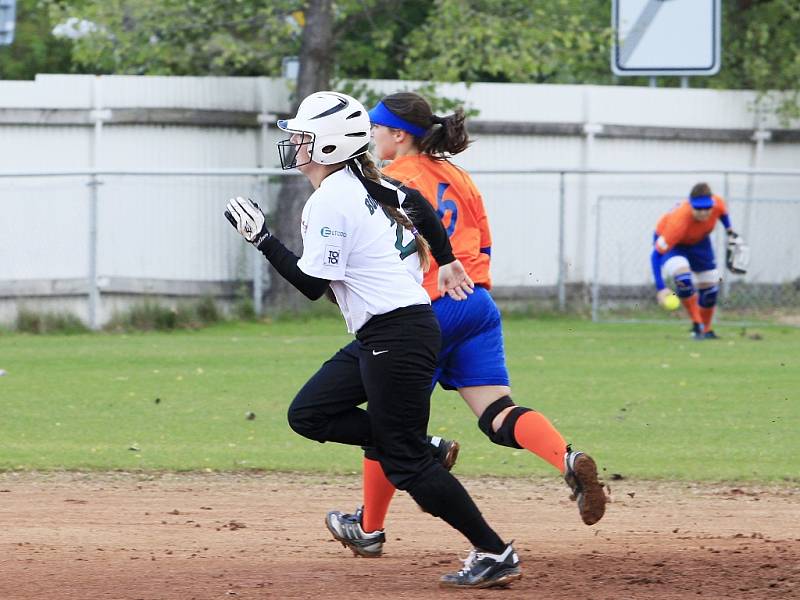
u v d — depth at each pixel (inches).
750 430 1513.3
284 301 2608.3
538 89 2758.4
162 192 2524.6
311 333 2422.5
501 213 2721.5
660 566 883.4
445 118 925.8
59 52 3459.6
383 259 783.7
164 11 2682.1
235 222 767.1
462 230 920.9
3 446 1398.9
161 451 1384.1
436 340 797.9
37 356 2078.0
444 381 906.1
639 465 1325.0
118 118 2539.4
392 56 3021.7
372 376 789.2
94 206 2440.9
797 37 3063.5
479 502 1166.3
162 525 1047.6
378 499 903.1
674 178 2807.6
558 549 952.3
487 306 893.8
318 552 941.2
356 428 841.5
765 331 2529.5
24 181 2440.9
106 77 2529.5
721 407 1658.5
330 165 792.3
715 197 2320.4
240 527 1043.3
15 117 2470.5
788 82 2876.5
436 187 916.6
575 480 805.2
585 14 2940.5
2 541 971.3
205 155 2615.7
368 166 800.9
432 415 1632.6
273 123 2672.2
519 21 2699.3
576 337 2384.4
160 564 887.1
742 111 2876.5
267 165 2672.2
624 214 2768.2
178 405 1660.9
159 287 2536.9
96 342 2276.1
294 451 1400.1
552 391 1766.7
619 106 2802.7
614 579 840.9
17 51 3454.7
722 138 2866.6
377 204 792.3
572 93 2775.6
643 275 2773.1
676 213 2313.0
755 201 2642.7
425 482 794.2
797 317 2743.6
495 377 890.7
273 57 2669.8
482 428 888.9
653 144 2834.6
